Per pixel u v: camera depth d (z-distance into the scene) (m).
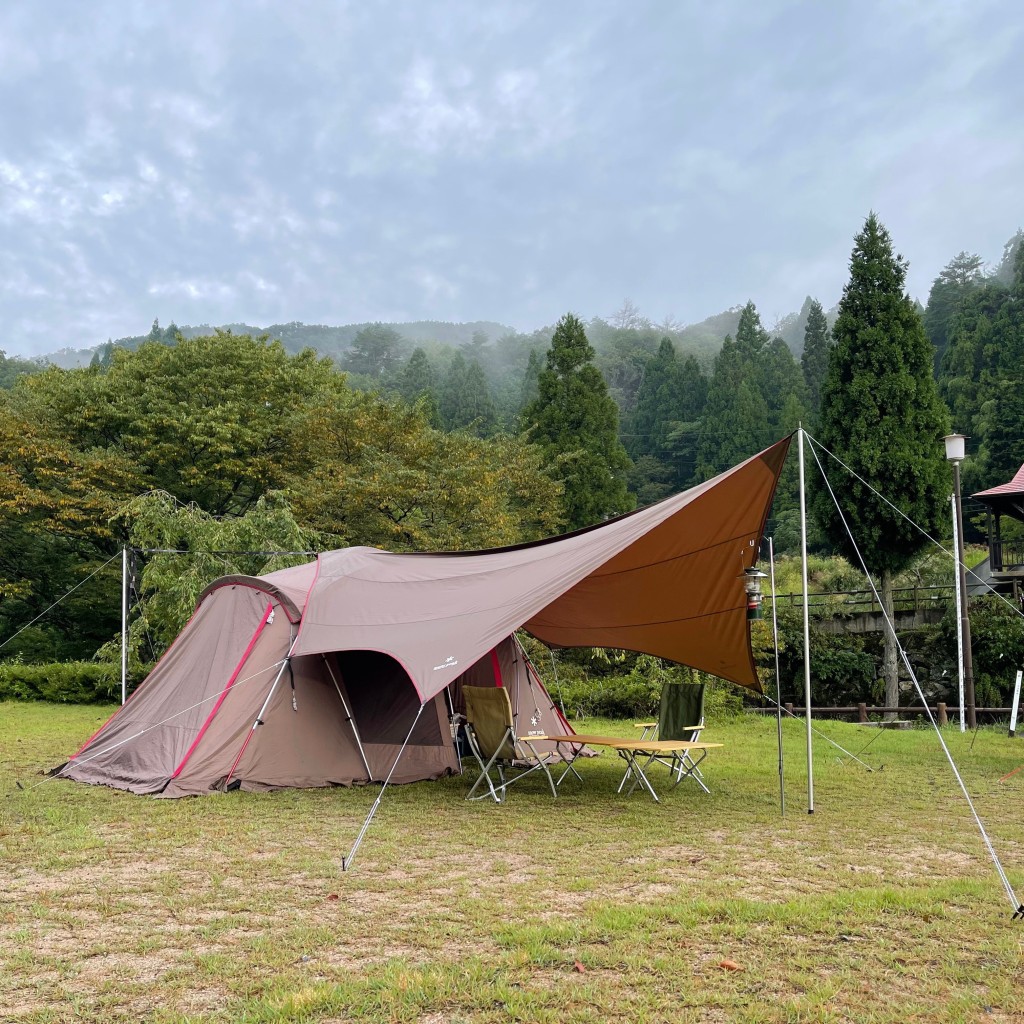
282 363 22.75
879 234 18.97
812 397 54.81
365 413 19.88
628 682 14.30
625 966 3.38
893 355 18.28
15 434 19.27
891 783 8.10
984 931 3.78
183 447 19.89
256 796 7.18
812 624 18.78
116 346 22.42
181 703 7.85
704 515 6.88
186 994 3.12
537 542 8.55
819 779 8.34
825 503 18.92
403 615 7.43
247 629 7.94
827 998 3.08
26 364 59.91
